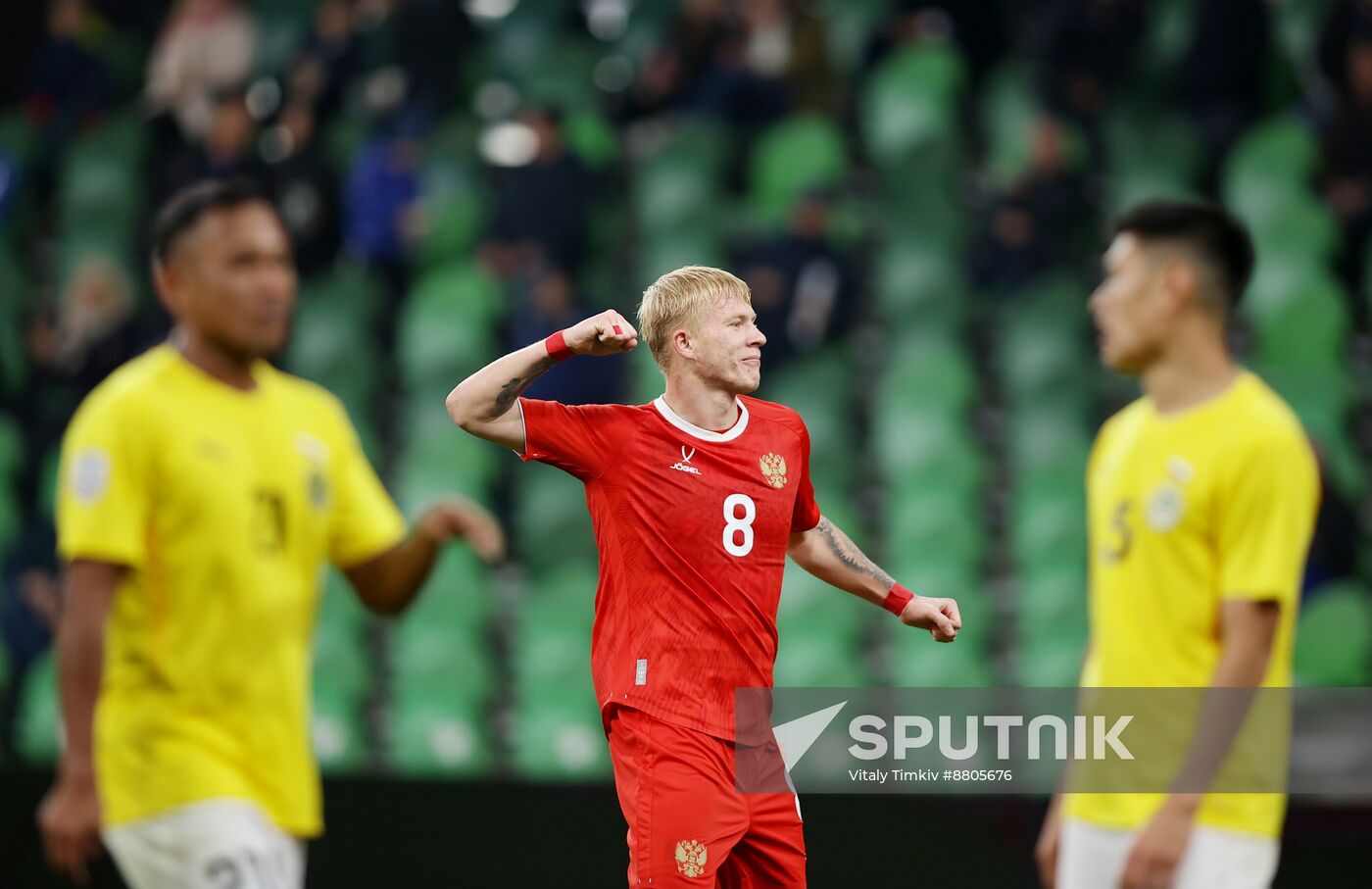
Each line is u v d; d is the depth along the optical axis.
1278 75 41.03
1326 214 37.53
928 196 39.97
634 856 12.89
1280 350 36.22
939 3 43.47
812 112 41.41
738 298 13.63
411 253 39.06
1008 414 36.03
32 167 43.50
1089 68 38.91
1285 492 13.41
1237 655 13.26
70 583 12.89
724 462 13.41
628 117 43.16
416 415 37.03
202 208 13.75
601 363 33.75
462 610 31.88
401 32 41.19
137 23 47.44
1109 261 14.83
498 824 23.56
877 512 34.78
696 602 13.16
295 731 13.66
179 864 12.92
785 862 13.37
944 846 21.86
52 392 36.47
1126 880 13.28
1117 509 14.51
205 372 13.88
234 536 13.39
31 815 23.95
